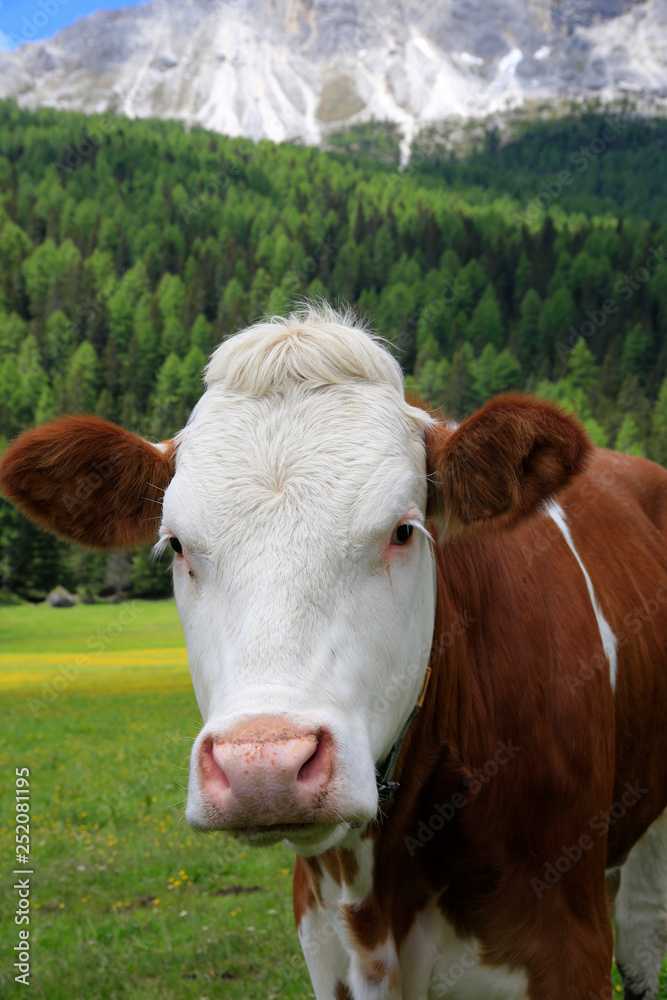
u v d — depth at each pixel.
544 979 2.85
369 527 2.34
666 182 137.00
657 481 4.75
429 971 2.85
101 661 29.88
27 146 110.50
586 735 3.14
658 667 3.92
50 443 2.73
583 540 3.86
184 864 7.25
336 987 2.96
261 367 2.60
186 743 12.76
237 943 5.50
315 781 2.02
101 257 82.31
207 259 83.81
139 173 105.00
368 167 133.25
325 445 2.45
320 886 2.90
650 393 61.81
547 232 87.31
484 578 3.07
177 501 2.43
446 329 68.94
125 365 67.75
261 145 126.69
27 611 47.44
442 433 2.74
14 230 86.38
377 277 76.88
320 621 2.23
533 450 2.54
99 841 8.02
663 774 4.04
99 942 5.72
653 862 4.24
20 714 16.78
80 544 2.94
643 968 4.25
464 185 131.25
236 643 2.19
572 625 3.32
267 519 2.32
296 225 90.94
